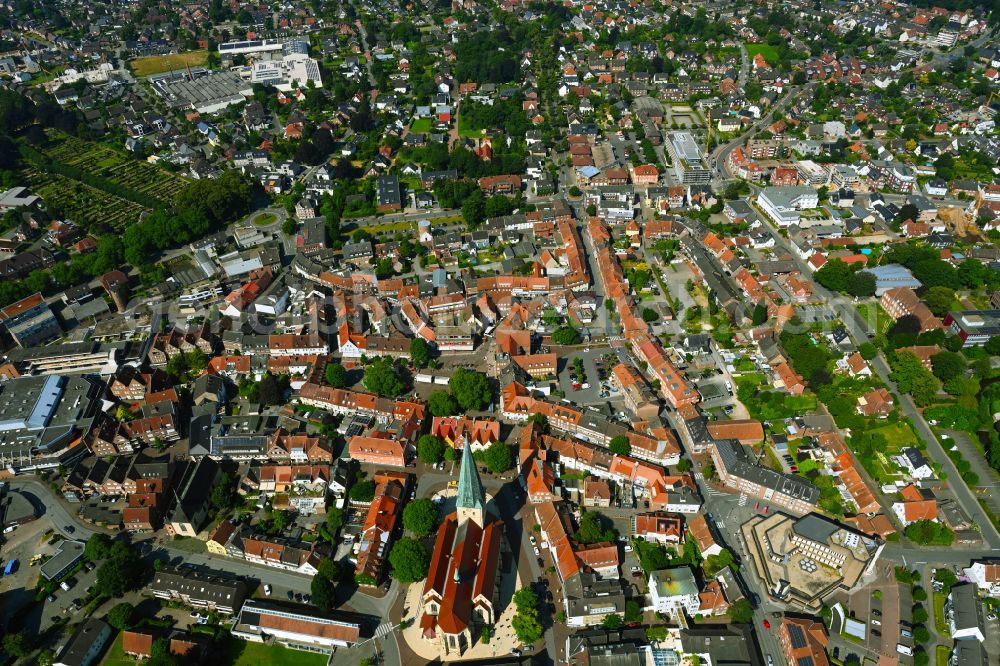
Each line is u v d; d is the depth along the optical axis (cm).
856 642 19350
